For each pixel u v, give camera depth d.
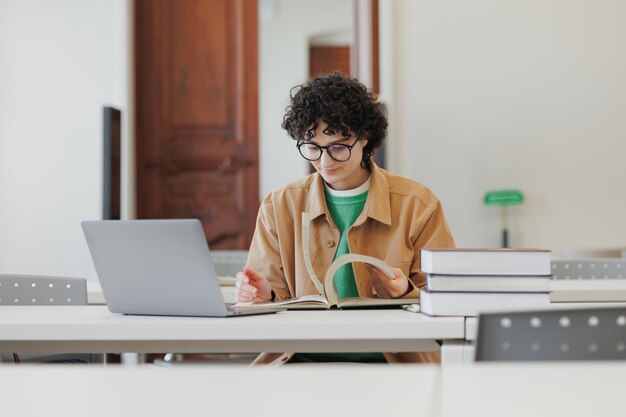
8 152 6.55
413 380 0.97
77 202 6.54
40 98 6.55
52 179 6.54
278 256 2.55
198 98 6.75
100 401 0.91
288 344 1.79
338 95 2.37
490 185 6.43
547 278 1.83
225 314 1.89
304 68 10.37
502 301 1.83
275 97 10.38
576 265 3.37
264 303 2.20
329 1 10.34
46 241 6.54
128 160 6.53
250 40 6.77
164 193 6.74
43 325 1.76
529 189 6.43
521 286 1.83
